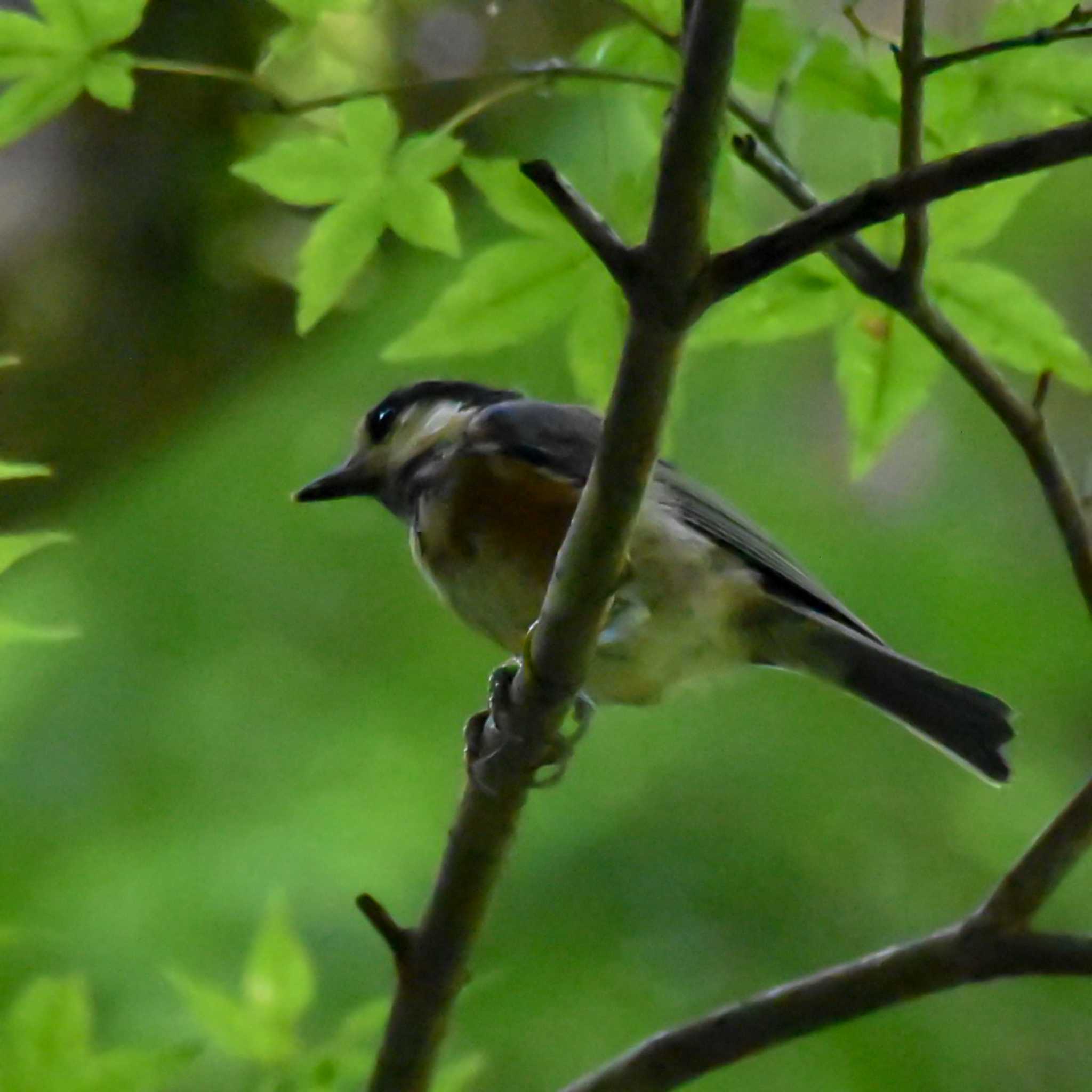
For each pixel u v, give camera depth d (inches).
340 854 332.8
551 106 317.7
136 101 340.2
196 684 353.4
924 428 397.4
